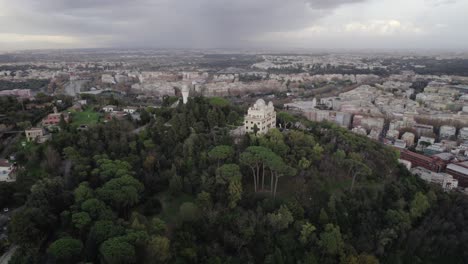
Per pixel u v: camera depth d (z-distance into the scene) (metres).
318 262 110.25
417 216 144.62
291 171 128.88
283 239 111.12
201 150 150.00
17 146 159.38
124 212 115.00
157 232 100.50
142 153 145.62
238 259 102.38
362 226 129.88
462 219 150.75
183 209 108.75
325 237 111.88
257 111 181.38
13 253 93.88
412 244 131.88
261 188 138.88
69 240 87.94
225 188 125.25
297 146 161.38
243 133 177.62
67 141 152.25
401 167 183.12
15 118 190.75
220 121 186.50
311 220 124.38
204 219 111.12
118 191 111.50
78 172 125.50
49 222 100.06
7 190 121.50
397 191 152.38
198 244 105.00
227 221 111.31
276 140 159.25
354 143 183.25
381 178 160.75
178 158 143.38
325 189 142.50
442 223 145.38
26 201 114.69
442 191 172.00
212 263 94.44
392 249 130.88
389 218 136.12
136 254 88.88
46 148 143.12
